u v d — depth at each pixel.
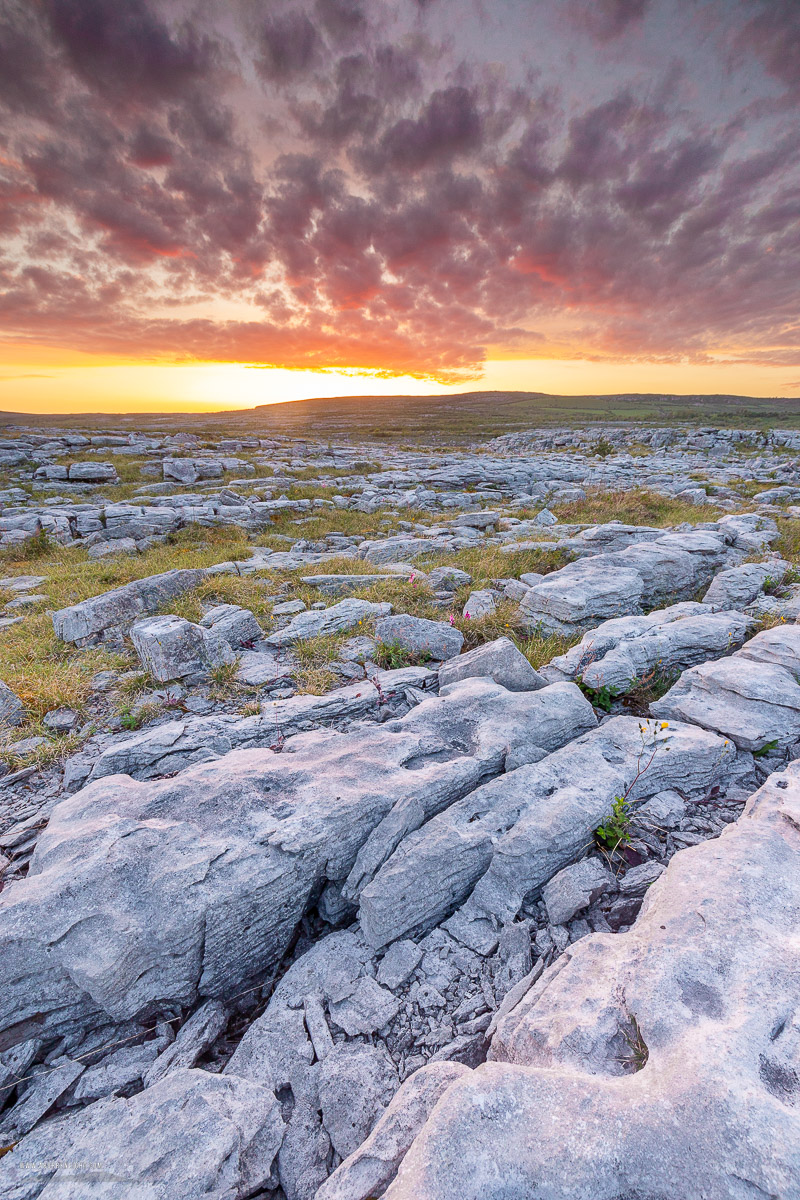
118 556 15.02
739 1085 1.90
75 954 2.96
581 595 8.62
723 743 4.71
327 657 7.53
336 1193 2.05
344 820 3.84
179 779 4.28
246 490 24.55
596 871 3.69
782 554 12.59
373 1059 2.79
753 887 2.92
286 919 3.65
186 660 6.99
